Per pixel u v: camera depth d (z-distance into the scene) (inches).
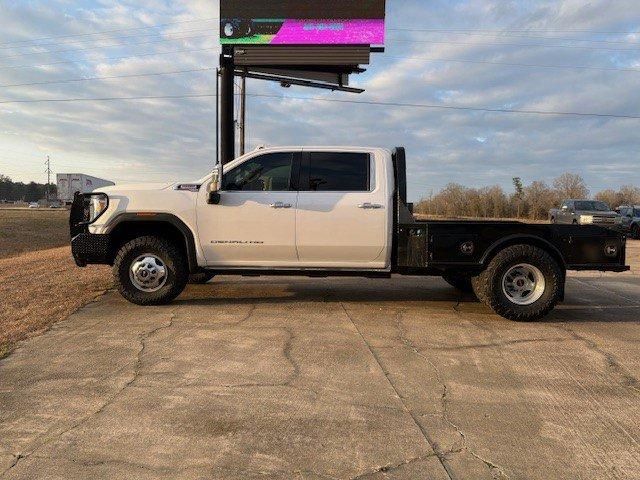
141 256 260.1
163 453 116.3
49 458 113.7
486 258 244.7
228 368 171.9
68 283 330.3
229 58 470.9
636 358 187.5
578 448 121.0
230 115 472.4
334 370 171.5
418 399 148.6
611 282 386.3
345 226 252.2
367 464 112.7
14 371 167.5
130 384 156.9
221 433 126.2
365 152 259.1
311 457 115.4
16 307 256.8
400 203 257.1
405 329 225.6
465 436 126.3
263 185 259.0
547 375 169.3
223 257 259.1
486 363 180.9
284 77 491.8
